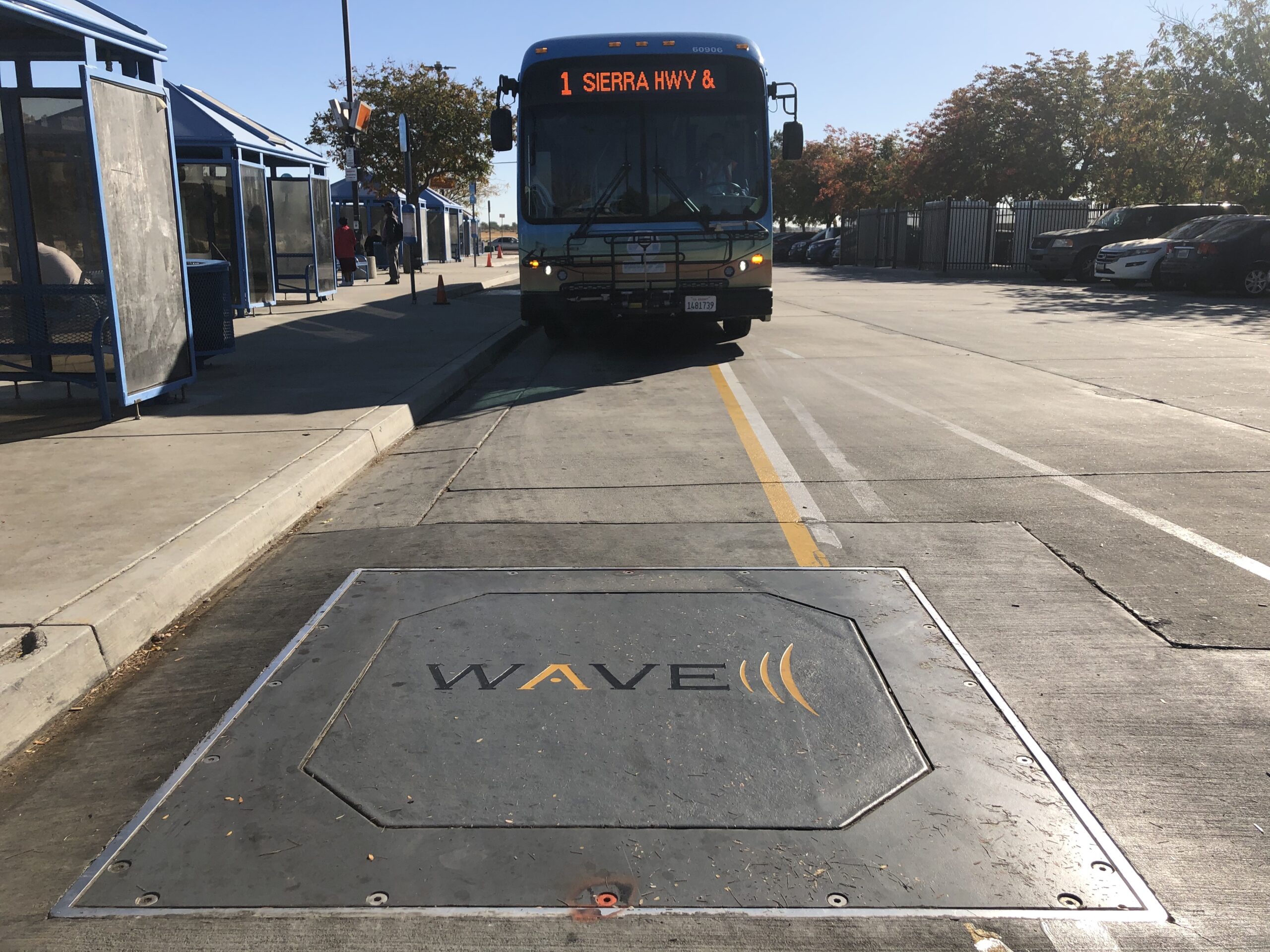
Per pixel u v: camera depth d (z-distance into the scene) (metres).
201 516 5.06
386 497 6.09
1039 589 4.41
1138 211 25.41
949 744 3.12
